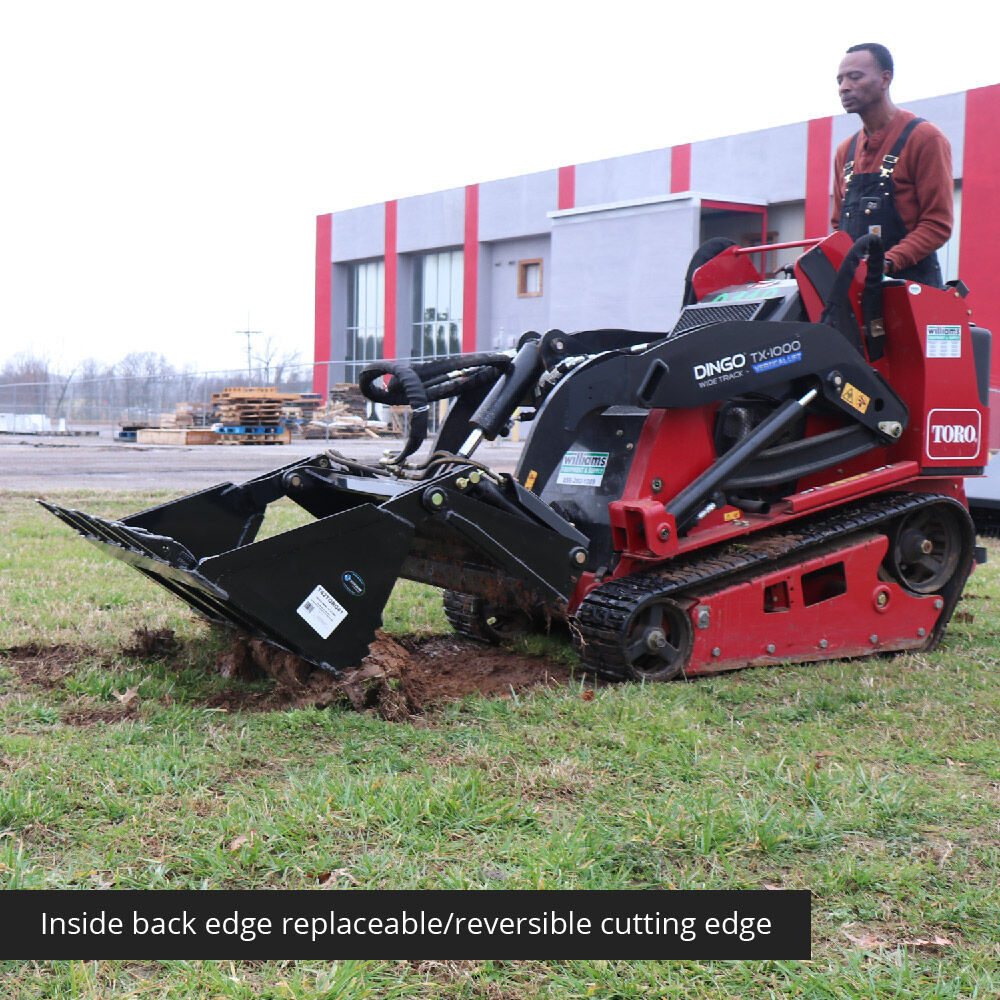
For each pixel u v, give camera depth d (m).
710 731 4.17
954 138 25.06
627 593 4.77
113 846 2.98
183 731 4.01
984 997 2.42
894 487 5.81
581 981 2.45
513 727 4.14
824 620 5.35
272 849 3.00
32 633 5.57
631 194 33.16
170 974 2.44
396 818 3.20
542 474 4.74
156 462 20.55
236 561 3.93
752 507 5.30
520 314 37.22
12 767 3.52
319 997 2.35
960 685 4.95
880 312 5.64
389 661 4.33
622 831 3.19
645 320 30.11
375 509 4.14
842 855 3.09
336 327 43.16
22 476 16.64
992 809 3.43
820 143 28.55
